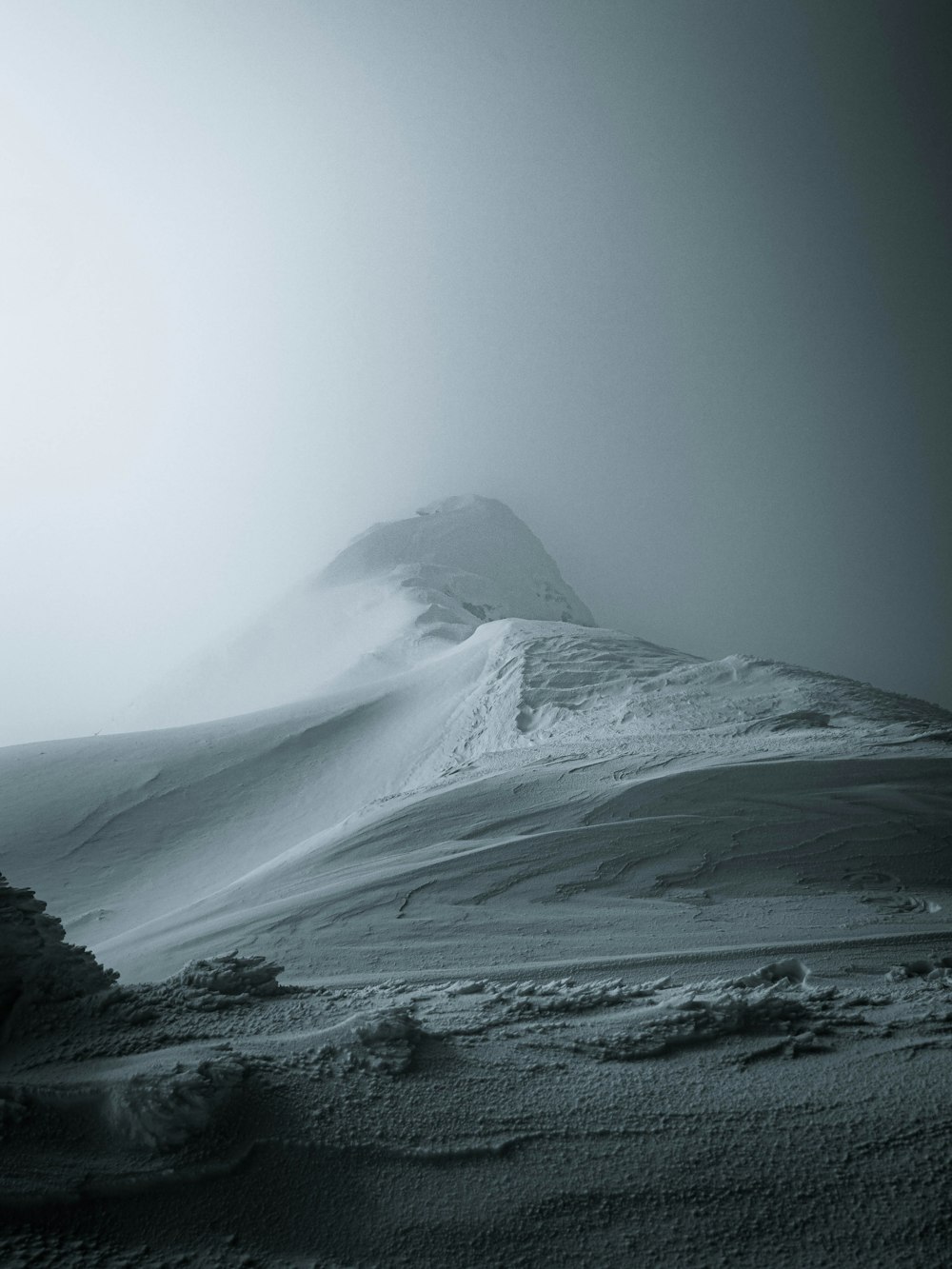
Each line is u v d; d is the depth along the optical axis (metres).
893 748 17.73
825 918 9.66
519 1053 3.56
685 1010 3.90
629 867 12.14
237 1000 4.09
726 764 16.17
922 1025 3.87
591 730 25.70
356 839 14.88
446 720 32.41
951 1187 2.61
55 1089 3.07
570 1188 2.68
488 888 11.59
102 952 12.51
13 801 27.91
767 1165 2.76
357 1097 3.12
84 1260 2.41
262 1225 2.56
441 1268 2.40
